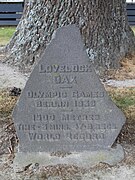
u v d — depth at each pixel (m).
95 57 3.49
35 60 3.57
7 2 6.34
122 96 3.01
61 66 2.07
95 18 3.50
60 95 2.11
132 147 2.24
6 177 2.04
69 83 2.09
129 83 3.31
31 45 3.63
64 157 2.13
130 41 3.83
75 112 2.13
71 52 2.06
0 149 2.25
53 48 2.06
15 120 2.15
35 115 2.14
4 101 2.89
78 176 2.03
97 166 2.09
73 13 3.50
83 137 2.16
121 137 2.32
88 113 2.13
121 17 3.72
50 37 3.58
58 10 3.54
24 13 3.76
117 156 2.14
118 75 3.46
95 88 2.10
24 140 2.17
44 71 2.08
